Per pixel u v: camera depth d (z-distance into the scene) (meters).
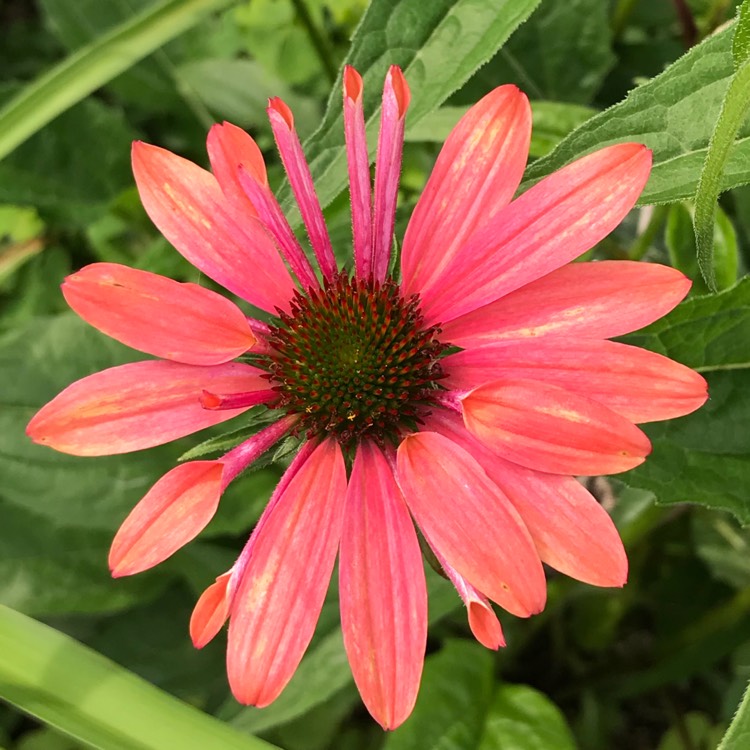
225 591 0.11
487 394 0.11
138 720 0.13
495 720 0.19
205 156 0.30
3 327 0.28
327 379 0.13
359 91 0.13
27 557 0.23
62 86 0.17
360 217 0.13
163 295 0.12
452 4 0.14
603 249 0.19
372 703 0.11
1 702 0.25
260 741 0.13
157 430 0.12
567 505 0.11
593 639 0.24
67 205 0.27
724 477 0.14
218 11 0.28
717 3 0.19
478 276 0.12
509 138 0.13
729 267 0.17
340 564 0.12
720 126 0.10
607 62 0.23
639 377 0.11
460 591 0.11
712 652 0.23
